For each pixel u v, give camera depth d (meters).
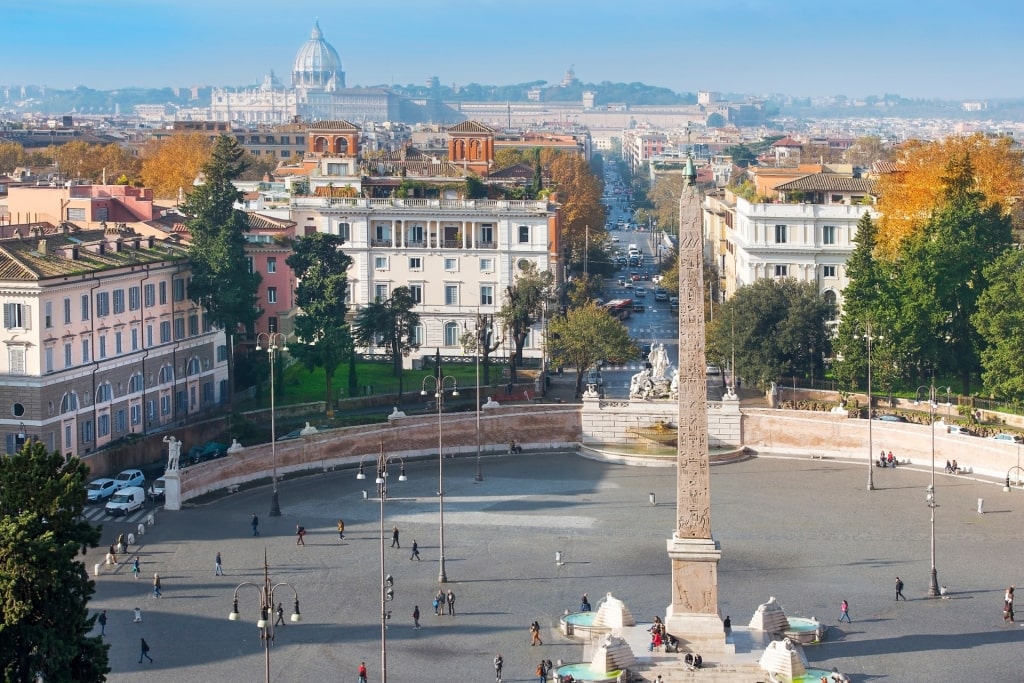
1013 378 178.75
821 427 180.00
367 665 105.00
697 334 106.25
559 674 101.56
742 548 135.88
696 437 106.88
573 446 185.62
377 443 175.88
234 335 199.12
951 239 195.25
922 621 114.56
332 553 133.88
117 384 171.12
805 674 102.25
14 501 91.00
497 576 126.88
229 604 118.62
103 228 198.50
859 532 141.50
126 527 142.38
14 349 156.00
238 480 161.12
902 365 194.75
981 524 144.38
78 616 90.44
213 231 193.25
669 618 107.81
